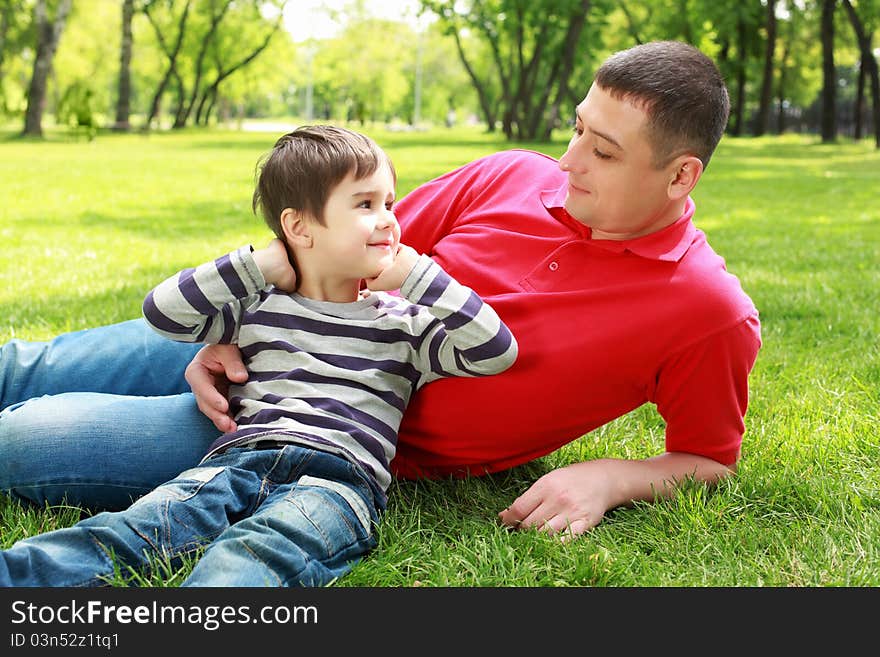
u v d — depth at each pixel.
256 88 61.31
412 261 2.35
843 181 17.22
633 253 2.38
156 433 2.41
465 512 2.66
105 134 37.19
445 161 21.28
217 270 2.33
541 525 2.48
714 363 2.44
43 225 9.16
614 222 2.32
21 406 2.46
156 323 2.36
